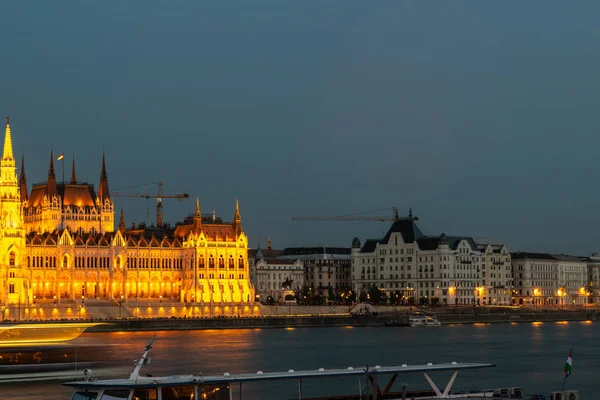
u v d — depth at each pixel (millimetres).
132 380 119938
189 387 119500
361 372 124875
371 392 126250
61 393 172125
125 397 117250
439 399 126938
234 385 182750
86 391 118750
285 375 122250
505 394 135000
